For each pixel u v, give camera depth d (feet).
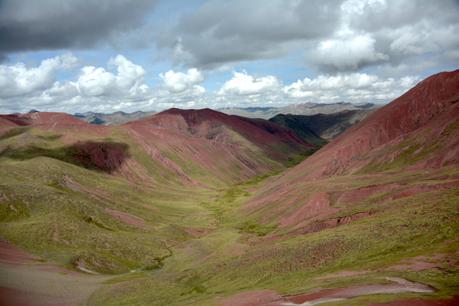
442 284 140.05
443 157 420.77
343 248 216.74
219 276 249.96
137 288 254.47
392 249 195.83
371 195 349.41
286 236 317.42
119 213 488.85
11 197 411.34
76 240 364.58
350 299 137.80
